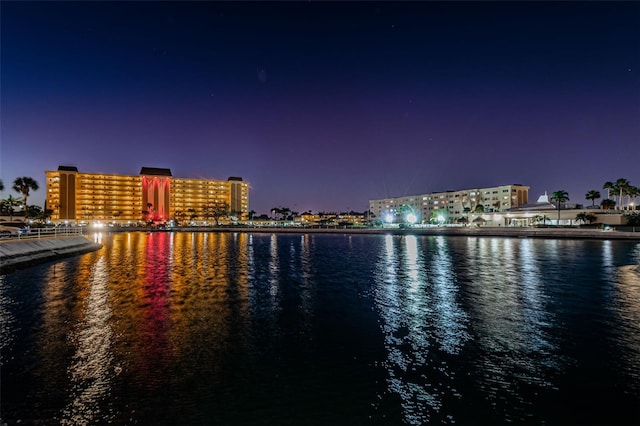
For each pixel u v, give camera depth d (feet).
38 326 46.85
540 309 56.80
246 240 284.41
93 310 55.47
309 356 37.14
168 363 35.19
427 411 27.17
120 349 38.75
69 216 576.20
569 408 27.53
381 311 55.52
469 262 124.67
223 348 39.32
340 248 194.80
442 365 34.99
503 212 440.04
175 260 131.23
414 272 99.25
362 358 36.65
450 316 52.54
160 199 640.99
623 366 34.68
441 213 545.85
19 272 98.17
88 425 25.27
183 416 26.35
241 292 70.44
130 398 28.68
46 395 29.01
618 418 26.25
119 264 118.01
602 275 93.04
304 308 57.41
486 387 30.66
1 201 347.97
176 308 57.00
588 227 330.95
